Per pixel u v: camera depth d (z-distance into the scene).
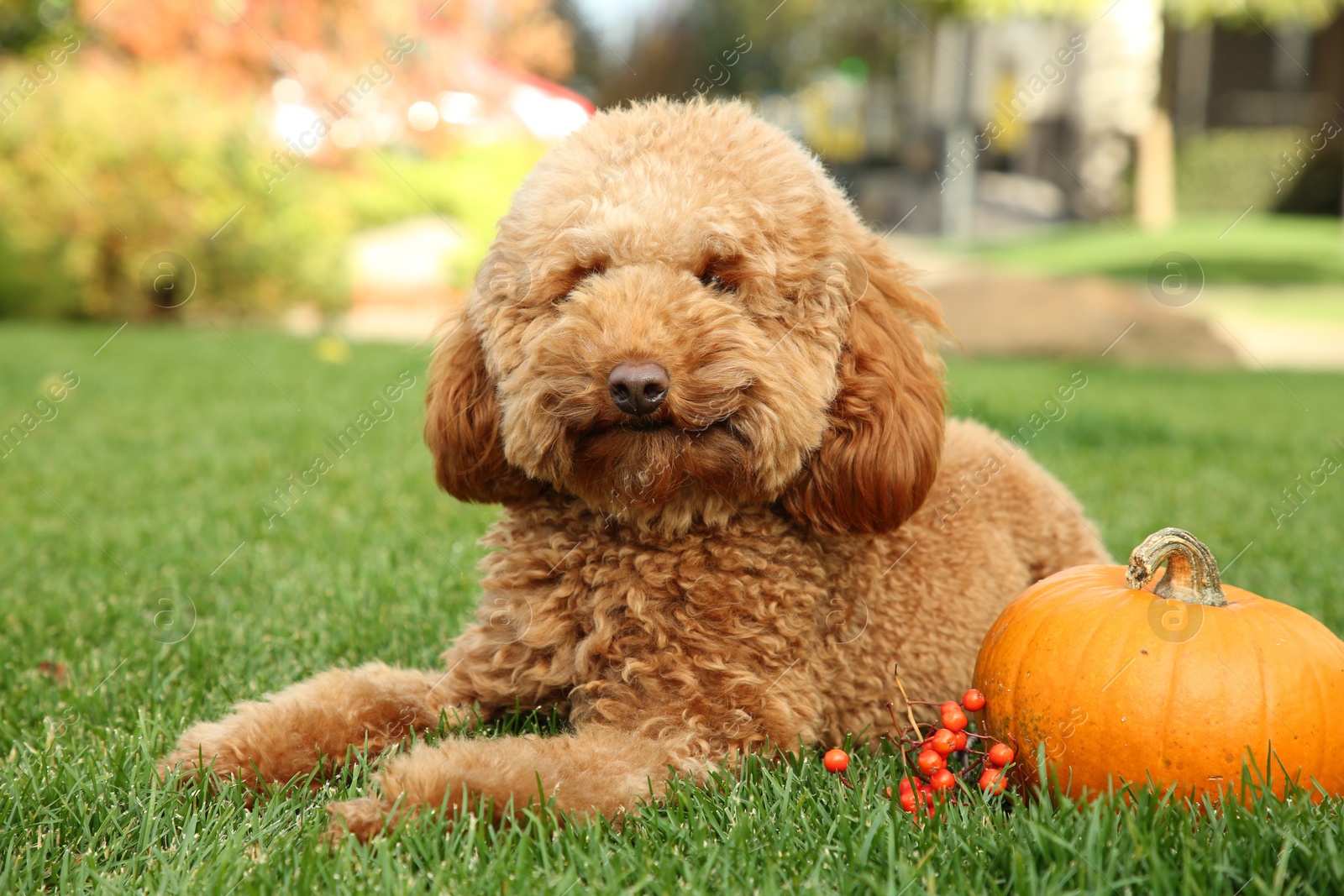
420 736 2.62
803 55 24.81
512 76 14.90
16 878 2.03
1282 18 18.80
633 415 2.38
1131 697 2.38
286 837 2.18
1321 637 2.47
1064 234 22.97
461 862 2.04
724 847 2.09
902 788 2.36
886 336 2.78
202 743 2.54
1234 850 2.02
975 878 1.98
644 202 2.56
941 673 2.88
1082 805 2.29
